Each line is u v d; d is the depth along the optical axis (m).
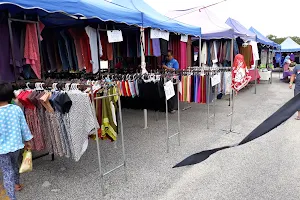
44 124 3.15
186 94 5.36
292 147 4.29
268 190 2.96
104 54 5.67
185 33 6.87
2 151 2.49
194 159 1.84
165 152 4.20
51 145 3.16
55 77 5.72
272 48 15.50
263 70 14.53
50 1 3.32
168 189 3.05
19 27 3.90
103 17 4.14
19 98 3.14
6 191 2.82
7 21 3.66
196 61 9.72
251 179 3.22
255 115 6.65
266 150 4.17
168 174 3.42
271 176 3.29
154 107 4.76
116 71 6.82
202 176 3.34
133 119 6.47
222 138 4.84
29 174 3.53
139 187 3.11
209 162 3.75
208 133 5.17
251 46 10.07
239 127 5.55
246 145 4.41
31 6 3.10
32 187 3.18
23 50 3.91
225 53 9.20
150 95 4.48
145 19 5.18
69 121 2.85
